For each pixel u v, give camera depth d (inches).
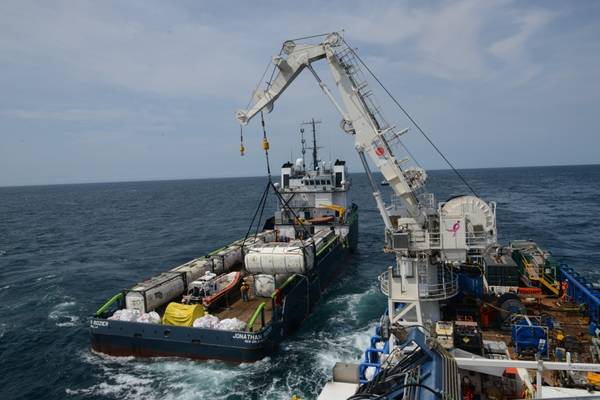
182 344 877.8
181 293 1102.4
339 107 895.7
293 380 809.5
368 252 1988.2
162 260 2017.7
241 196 6899.6
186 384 800.3
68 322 1167.6
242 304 1081.4
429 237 776.9
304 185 1798.7
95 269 1844.2
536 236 2219.5
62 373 866.1
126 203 6250.0
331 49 878.4
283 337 979.9
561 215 3056.1
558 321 752.3
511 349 661.9
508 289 881.5
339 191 1793.8
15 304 1350.9
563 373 541.6
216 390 778.2
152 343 895.1
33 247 2488.9
